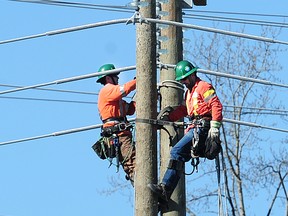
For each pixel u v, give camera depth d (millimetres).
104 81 20844
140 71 18531
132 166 19766
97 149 20188
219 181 19219
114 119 20047
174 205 19750
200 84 19172
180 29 21031
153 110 18469
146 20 18594
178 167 18969
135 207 18266
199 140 18922
